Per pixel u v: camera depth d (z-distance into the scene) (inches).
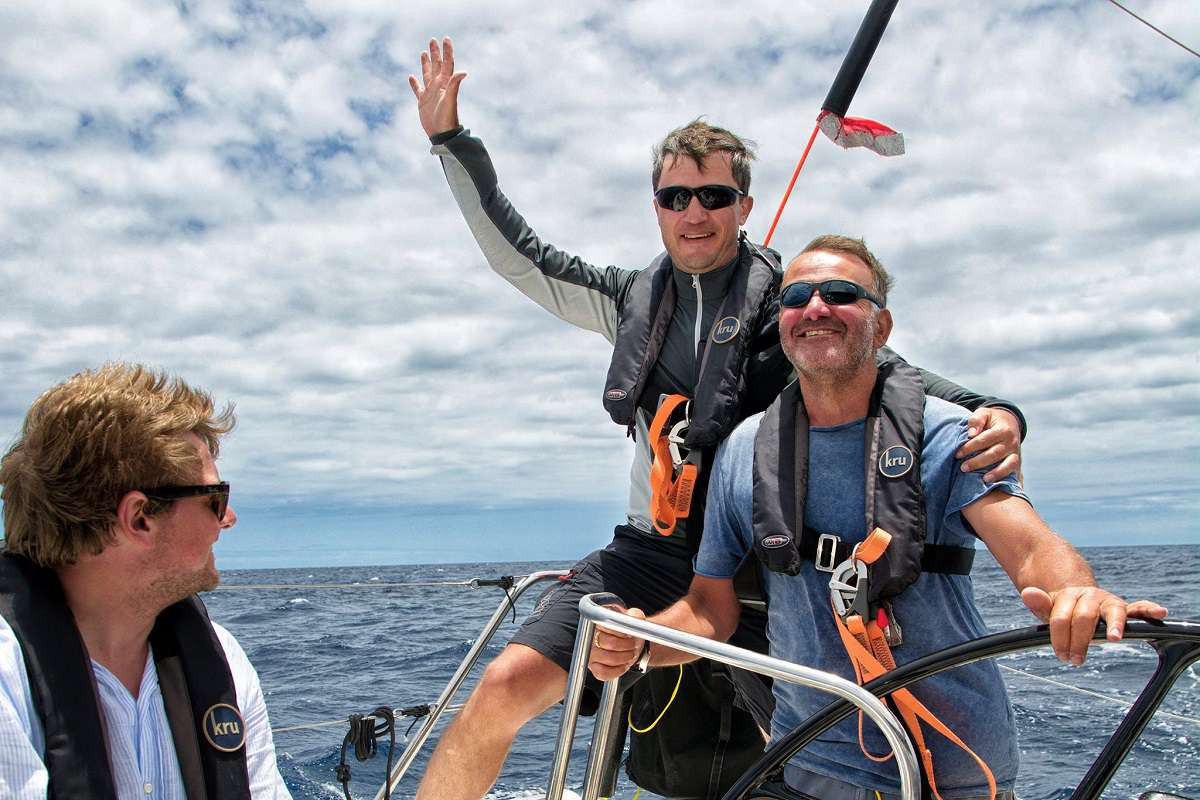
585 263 120.1
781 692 82.8
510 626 530.0
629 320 109.5
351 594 1011.3
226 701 58.0
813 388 80.0
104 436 51.8
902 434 76.6
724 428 97.7
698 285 106.4
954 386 88.1
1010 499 73.4
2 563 52.1
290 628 581.6
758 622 98.9
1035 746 184.9
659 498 99.3
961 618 76.4
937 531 76.1
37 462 52.2
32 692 49.7
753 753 103.0
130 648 55.8
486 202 116.6
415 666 371.9
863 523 77.1
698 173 104.3
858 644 72.7
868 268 81.3
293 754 225.9
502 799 174.2
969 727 73.9
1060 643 59.7
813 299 78.7
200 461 55.1
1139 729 59.6
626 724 106.7
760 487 80.4
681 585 105.5
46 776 48.4
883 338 84.7
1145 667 276.1
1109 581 959.0
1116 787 157.2
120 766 53.2
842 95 113.0
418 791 96.3
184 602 59.2
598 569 107.2
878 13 111.6
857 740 75.4
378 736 96.3
